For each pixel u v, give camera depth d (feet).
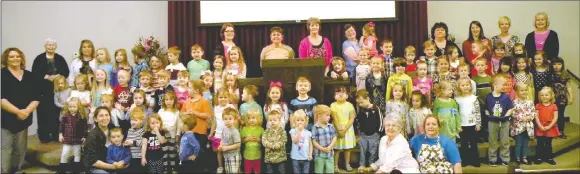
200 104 16.90
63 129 16.90
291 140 16.53
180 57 22.90
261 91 17.33
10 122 16.90
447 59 18.17
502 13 23.36
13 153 17.10
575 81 19.90
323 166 15.87
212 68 22.43
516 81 18.11
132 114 16.26
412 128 16.65
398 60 17.25
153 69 19.84
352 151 16.90
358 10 22.62
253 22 22.70
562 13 23.03
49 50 19.51
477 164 16.57
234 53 18.95
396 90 16.57
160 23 23.75
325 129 15.85
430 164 14.87
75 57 19.93
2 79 17.07
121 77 18.25
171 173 16.34
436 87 16.75
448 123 16.46
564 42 23.00
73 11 23.57
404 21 22.70
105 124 16.34
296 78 16.66
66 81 19.03
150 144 16.11
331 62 18.54
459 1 23.53
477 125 16.58
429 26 23.65
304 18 22.68
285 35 22.88
